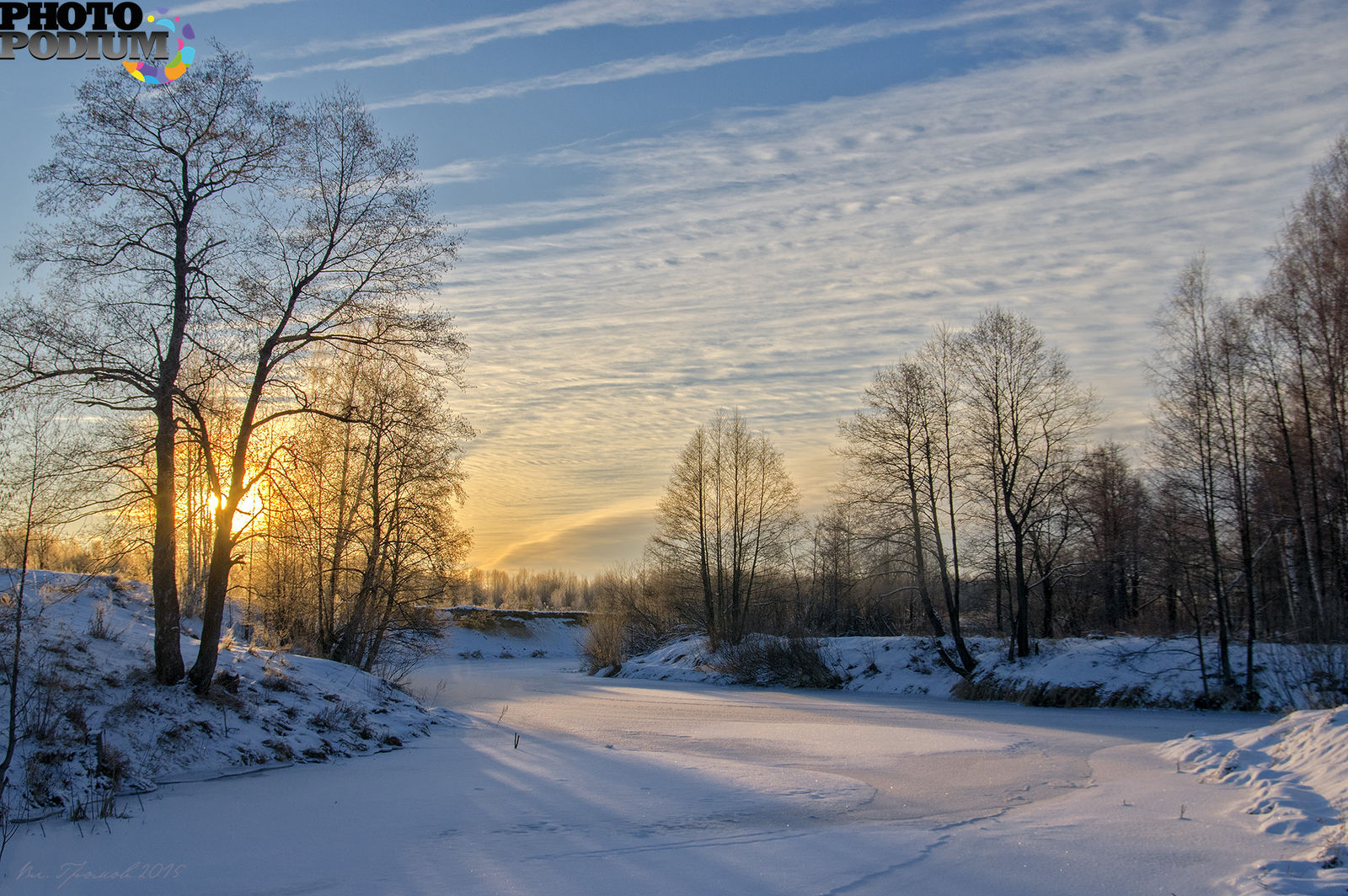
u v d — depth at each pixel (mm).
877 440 35594
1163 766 13820
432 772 14664
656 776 13961
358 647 26547
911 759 15930
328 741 17172
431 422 24438
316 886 8055
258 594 27484
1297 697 23375
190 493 20547
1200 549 27484
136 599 20828
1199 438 26906
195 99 16719
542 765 15219
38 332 15320
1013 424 33531
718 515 53844
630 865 8406
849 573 48281
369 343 19234
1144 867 7754
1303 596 27125
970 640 37500
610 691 37250
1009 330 33594
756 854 8695
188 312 16719
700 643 52250
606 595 65125
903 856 8445
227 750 15234
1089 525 35500
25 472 14359
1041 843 8781
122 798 12500
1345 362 27469
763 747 17906
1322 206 28750
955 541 35406
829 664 40562
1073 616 43531
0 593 16719
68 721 13430
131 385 16375
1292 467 27344
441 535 26750
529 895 7496
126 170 16344
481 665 60656
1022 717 25172
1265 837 8492
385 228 19266
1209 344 27156
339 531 26141
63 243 16016
